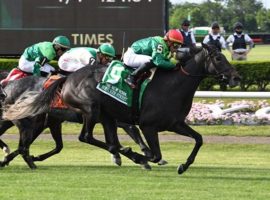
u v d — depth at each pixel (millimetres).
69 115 19031
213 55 17312
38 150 23266
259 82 34500
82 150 23422
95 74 18062
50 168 18688
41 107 18188
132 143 24422
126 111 17641
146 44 17750
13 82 18812
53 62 31125
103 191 14977
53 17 33688
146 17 33312
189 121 26531
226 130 25953
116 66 17828
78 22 33562
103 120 18203
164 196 14492
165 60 17656
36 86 18594
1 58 35312
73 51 19859
